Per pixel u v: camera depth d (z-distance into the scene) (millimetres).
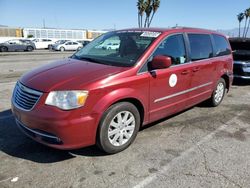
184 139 4547
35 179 3320
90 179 3352
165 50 4523
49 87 3488
